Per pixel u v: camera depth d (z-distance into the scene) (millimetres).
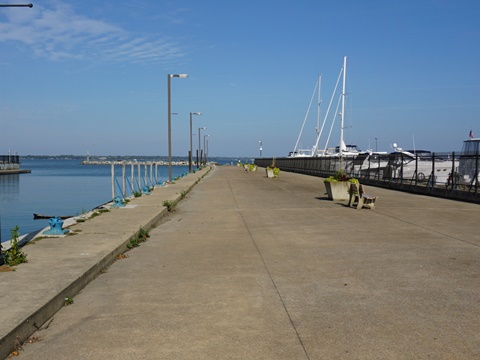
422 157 30094
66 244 10195
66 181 63562
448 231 13062
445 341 5242
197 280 7949
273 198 24000
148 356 4910
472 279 7883
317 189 30766
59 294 6473
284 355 4922
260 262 9320
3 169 87500
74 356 4934
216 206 20484
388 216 16484
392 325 5746
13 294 6379
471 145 26109
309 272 8445
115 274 8430
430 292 7129
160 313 6242
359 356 4875
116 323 5887
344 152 64312
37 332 5621
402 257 9641
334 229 13523
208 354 4953
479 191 23047
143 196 23625
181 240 12094
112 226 13008
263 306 6516
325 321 5906
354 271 8484
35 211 28609
